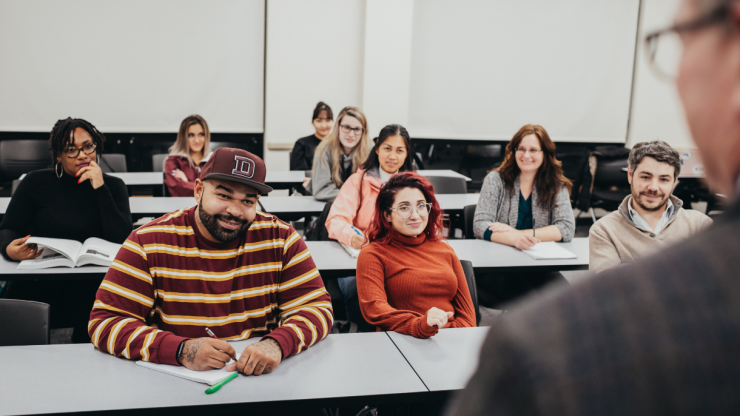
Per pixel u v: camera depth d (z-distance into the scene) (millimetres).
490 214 2631
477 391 248
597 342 215
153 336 1251
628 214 2096
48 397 1093
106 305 1317
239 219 1363
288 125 5512
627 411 203
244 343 1381
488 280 2443
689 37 241
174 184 3578
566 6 5613
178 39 5168
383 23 5344
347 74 5520
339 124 3133
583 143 5934
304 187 3773
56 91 5016
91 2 4930
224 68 5312
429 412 1371
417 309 1755
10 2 4770
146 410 1066
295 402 1125
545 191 2576
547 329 229
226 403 1095
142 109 5223
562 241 2592
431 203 1830
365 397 1156
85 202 2104
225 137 5469
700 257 217
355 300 2156
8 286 2066
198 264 1391
